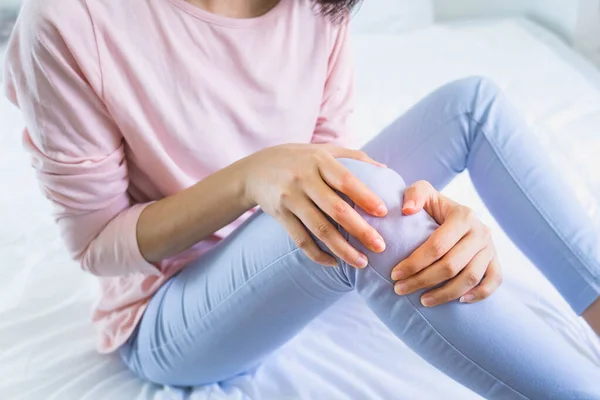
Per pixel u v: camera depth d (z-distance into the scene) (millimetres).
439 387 880
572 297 879
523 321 696
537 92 1633
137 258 839
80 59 767
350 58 1049
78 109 780
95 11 779
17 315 1025
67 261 1139
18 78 775
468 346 674
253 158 776
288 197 691
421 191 710
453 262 664
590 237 864
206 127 882
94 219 845
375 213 671
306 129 1003
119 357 956
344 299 1041
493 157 896
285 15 931
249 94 919
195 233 826
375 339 969
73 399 873
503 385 684
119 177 840
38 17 746
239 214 809
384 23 2127
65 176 796
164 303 867
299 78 969
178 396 885
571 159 1344
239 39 889
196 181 915
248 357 844
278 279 730
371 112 1575
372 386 879
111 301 940
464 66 1812
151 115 844
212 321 796
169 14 842
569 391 681
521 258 1106
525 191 882
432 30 2104
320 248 688
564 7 2059
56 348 961
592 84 1701
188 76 857
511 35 2018
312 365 917
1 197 1304
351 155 766
